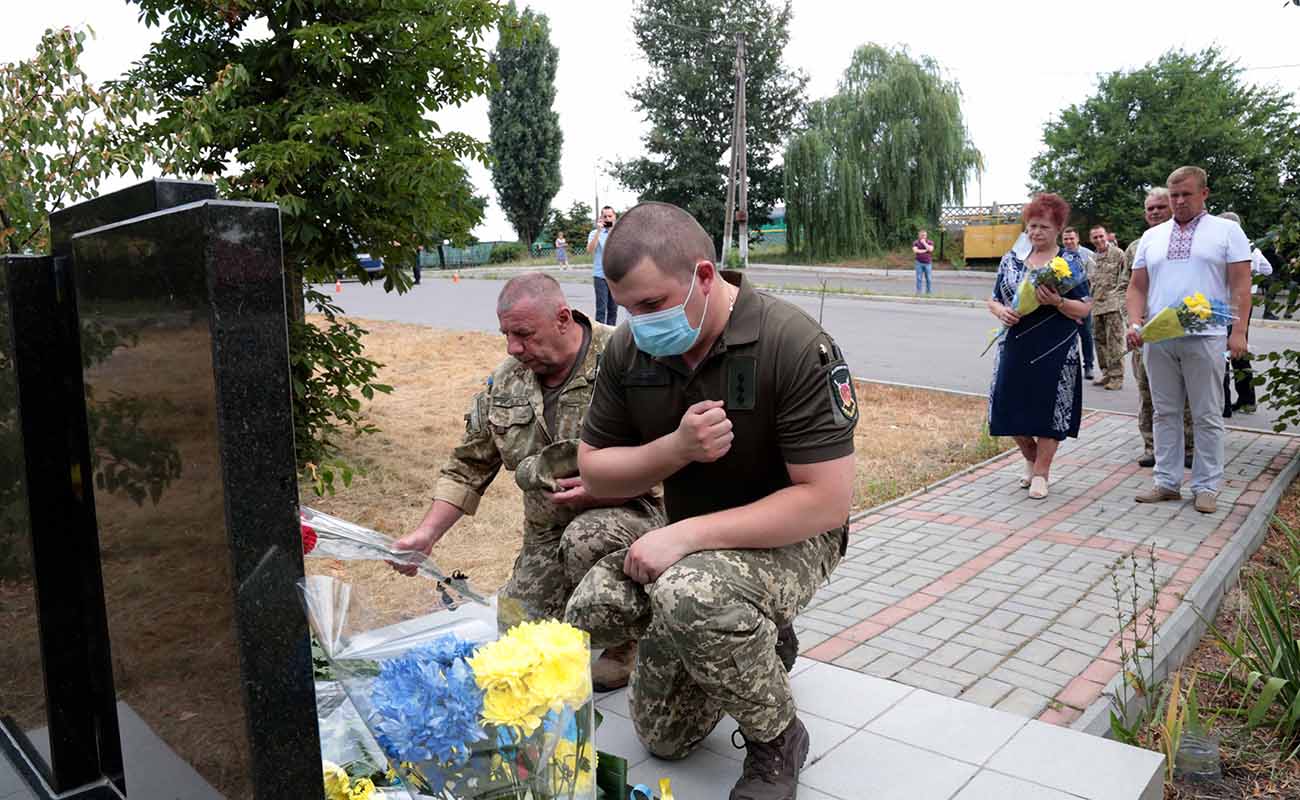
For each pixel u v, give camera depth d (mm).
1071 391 5879
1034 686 3498
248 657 1503
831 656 3775
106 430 1825
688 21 46312
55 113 4629
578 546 2805
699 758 2641
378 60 6469
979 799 2404
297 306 6363
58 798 2105
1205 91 35500
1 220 4496
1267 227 6742
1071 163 37406
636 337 2238
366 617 1819
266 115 6008
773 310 2273
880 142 38625
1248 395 8805
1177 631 3885
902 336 14836
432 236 6727
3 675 2338
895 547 5164
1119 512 5703
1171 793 2861
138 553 1766
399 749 1555
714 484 2418
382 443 7777
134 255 1625
